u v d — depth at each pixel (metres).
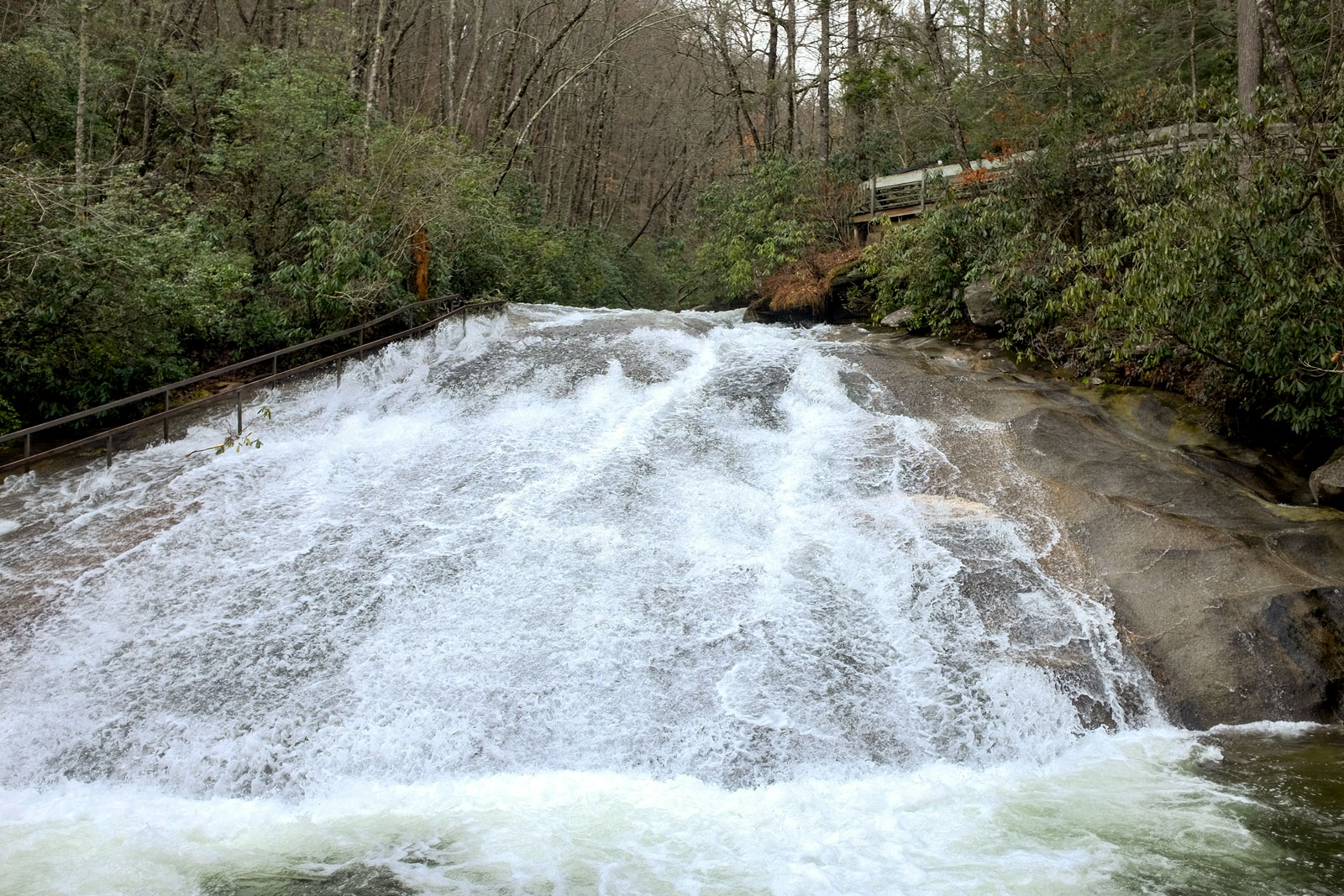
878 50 24.12
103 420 11.39
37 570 8.02
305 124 15.09
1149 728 6.83
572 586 7.73
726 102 37.06
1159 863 4.94
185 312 11.49
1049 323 13.14
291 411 11.51
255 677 6.75
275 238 14.79
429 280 15.24
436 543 8.34
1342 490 8.50
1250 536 8.24
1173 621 7.51
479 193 17.45
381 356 12.92
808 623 7.40
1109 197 13.20
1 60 14.43
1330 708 6.83
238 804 5.79
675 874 4.93
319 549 8.27
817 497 9.38
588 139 39.25
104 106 16.72
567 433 10.66
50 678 6.76
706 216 26.14
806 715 6.57
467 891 4.75
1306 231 8.62
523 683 6.74
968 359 13.27
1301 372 9.02
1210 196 8.78
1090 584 8.03
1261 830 5.28
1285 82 9.84
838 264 17.98
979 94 20.12
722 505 9.04
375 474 9.77
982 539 8.48
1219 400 10.35
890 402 11.52
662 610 7.47
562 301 24.80
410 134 16.84
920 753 6.38
